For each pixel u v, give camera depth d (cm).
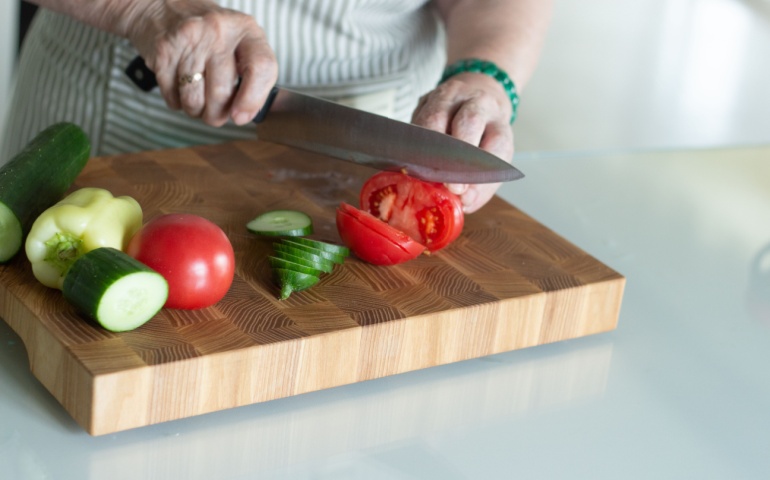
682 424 111
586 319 125
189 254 105
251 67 130
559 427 109
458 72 145
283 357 104
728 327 132
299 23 155
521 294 120
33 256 107
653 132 266
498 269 126
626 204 162
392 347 112
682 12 290
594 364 121
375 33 162
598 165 176
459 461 102
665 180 173
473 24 157
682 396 116
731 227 159
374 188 132
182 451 99
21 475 92
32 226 112
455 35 159
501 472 100
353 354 109
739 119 275
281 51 157
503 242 134
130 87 156
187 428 102
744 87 286
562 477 101
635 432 109
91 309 99
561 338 125
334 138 138
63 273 108
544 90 278
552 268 128
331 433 104
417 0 165
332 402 109
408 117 173
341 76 163
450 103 135
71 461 95
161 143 160
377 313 112
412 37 170
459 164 128
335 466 99
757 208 167
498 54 150
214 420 104
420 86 175
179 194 137
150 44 135
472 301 117
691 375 121
